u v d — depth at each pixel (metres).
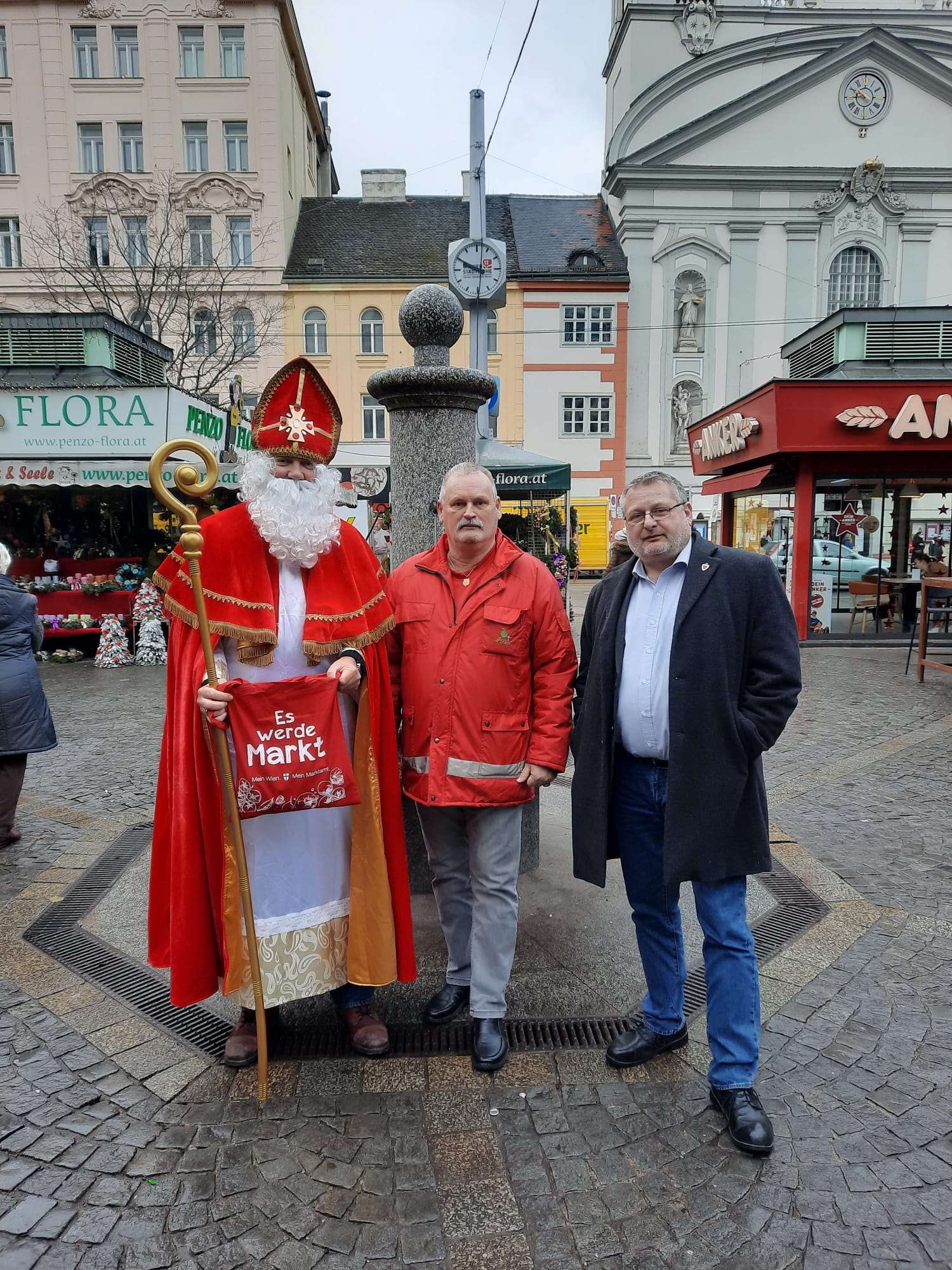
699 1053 2.46
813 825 4.49
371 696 2.38
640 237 27.28
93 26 24.89
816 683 8.77
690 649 2.11
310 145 32.28
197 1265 1.74
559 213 30.19
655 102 27.23
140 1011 2.71
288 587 2.30
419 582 2.50
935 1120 2.17
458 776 2.36
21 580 11.18
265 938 2.29
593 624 2.39
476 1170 2.00
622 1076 2.35
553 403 27.61
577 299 27.28
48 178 25.28
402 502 3.35
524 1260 1.75
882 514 12.25
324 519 2.28
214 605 2.18
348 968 2.42
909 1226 1.83
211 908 2.31
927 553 12.46
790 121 27.17
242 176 25.55
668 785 2.15
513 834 2.43
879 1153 2.05
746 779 2.14
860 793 5.03
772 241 27.69
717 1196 1.91
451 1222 1.85
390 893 2.47
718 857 2.10
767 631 2.12
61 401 10.06
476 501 2.32
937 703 7.63
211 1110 2.22
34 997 2.79
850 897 3.55
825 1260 1.75
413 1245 1.79
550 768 2.39
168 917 2.40
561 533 8.73
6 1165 2.02
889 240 27.98
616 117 29.72
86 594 10.99
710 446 13.73
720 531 14.93
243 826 2.26
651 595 2.25
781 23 27.48
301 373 2.26
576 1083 2.32
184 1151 2.07
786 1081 2.32
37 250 25.16
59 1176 1.98
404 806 3.41
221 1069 2.40
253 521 2.24
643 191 27.12
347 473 13.49
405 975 2.50
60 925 3.31
